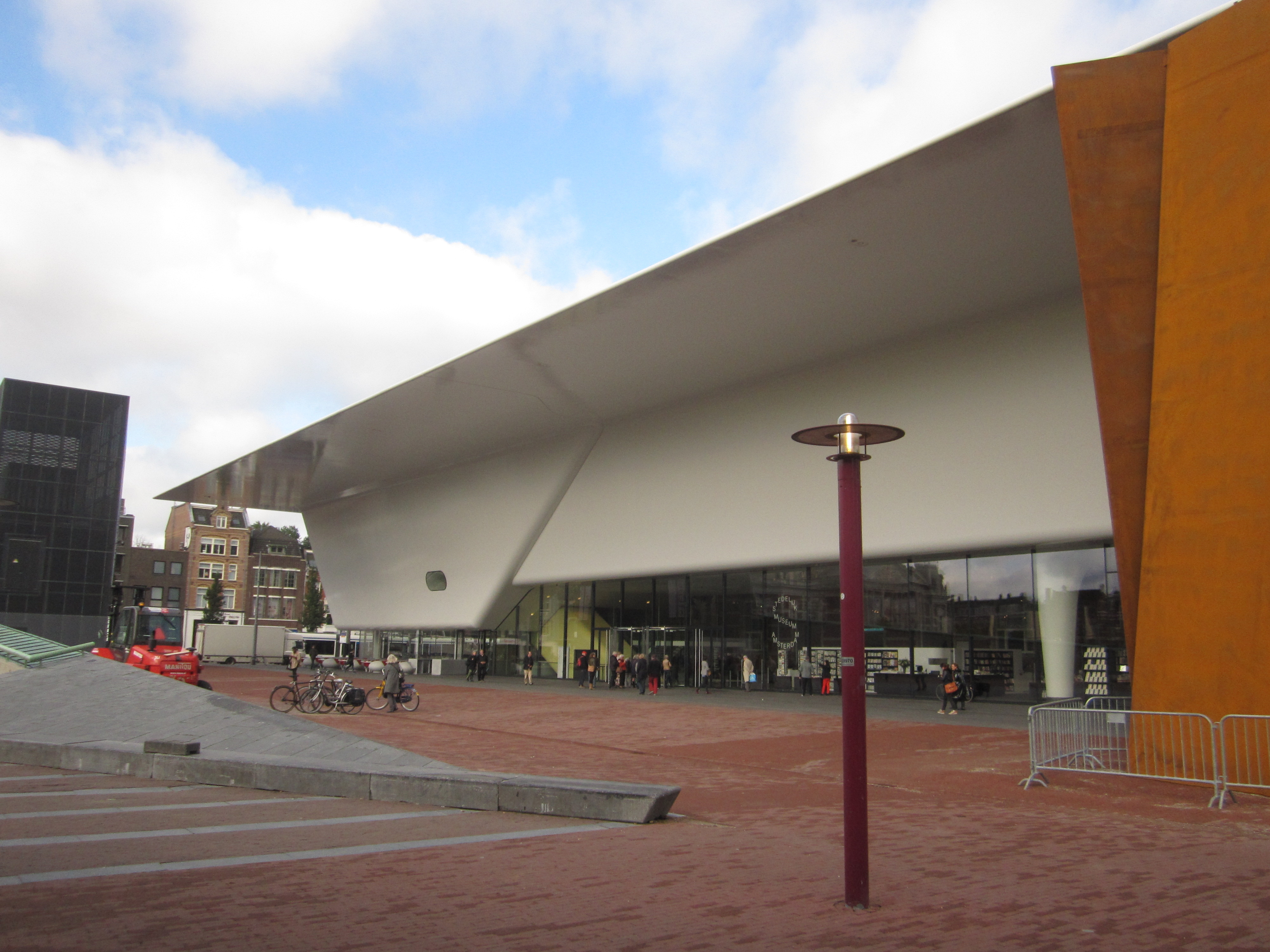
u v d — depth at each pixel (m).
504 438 34.97
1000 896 5.55
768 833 7.65
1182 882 5.91
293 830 7.43
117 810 8.34
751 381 26.91
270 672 39.31
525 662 37.56
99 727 14.50
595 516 33.00
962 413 21.98
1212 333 10.48
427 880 5.80
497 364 25.45
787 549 26.06
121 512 69.56
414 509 43.19
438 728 16.88
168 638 33.03
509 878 5.89
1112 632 19.86
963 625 22.62
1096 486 19.47
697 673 29.45
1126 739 10.89
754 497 27.08
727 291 20.08
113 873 5.79
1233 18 10.62
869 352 24.00
